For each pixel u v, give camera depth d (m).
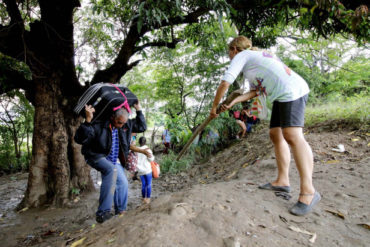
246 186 2.78
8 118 10.28
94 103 2.87
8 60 5.29
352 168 3.33
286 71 2.15
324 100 10.85
